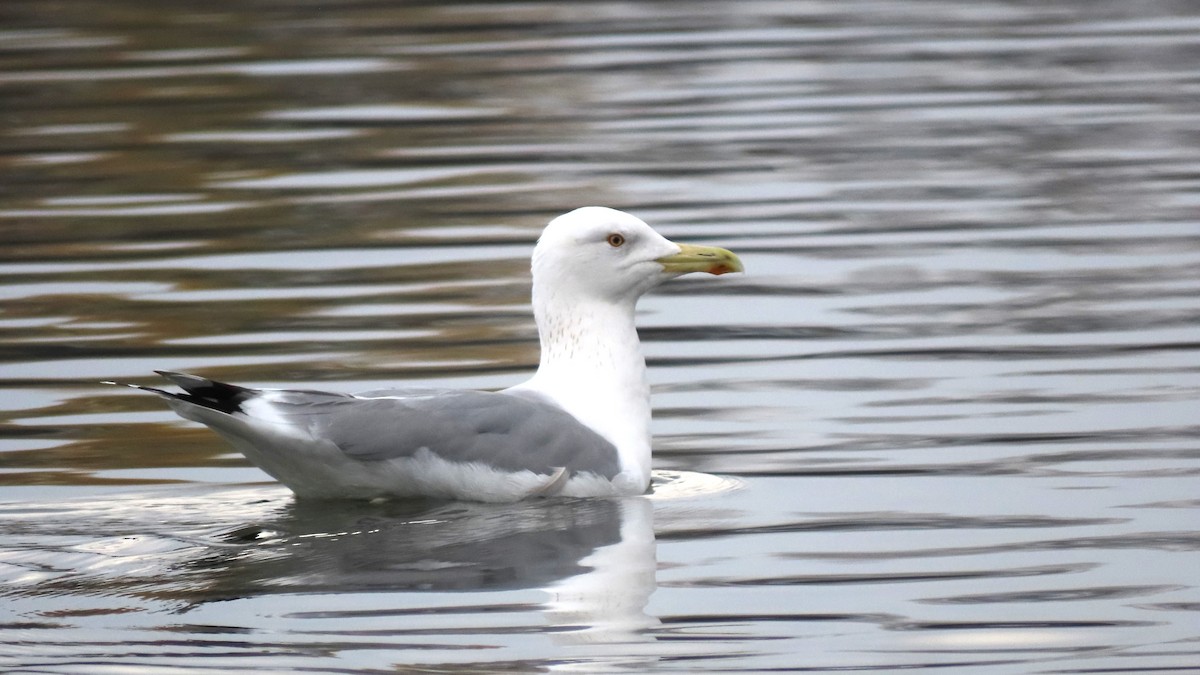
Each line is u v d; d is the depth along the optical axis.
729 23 30.59
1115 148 21.78
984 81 25.81
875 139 22.48
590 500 11.31
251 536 10.57
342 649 8.88
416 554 10.23
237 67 26.80
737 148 22.06
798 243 18.11
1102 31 29.56
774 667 8.66
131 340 15.15
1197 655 8.75
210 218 19.14
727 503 11.25
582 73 26.44
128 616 9.32
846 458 12.16
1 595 9.66
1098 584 9.69
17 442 12.73
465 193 20.02
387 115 23.86
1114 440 12.34
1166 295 16.05
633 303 12.14
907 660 8.74
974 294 16.28
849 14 31.64
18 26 30.45
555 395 11.83
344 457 10.92
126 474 12.01
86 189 20.38
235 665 8.71
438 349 14.76
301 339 15.09
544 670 8.61
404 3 32.44
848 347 14.88
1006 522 10.75
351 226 18.77
